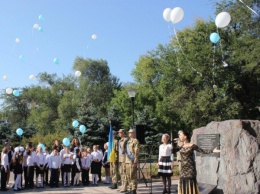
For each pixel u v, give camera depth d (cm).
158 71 4916
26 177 1465
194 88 3447
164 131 4409
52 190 1394
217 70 3134
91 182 1686
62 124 5028
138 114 2988
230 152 961
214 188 970
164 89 3912
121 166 1267
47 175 1582
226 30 3212
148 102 4653
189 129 4325
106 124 2753
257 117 3306
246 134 937
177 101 3462
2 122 3105
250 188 894
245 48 2977
